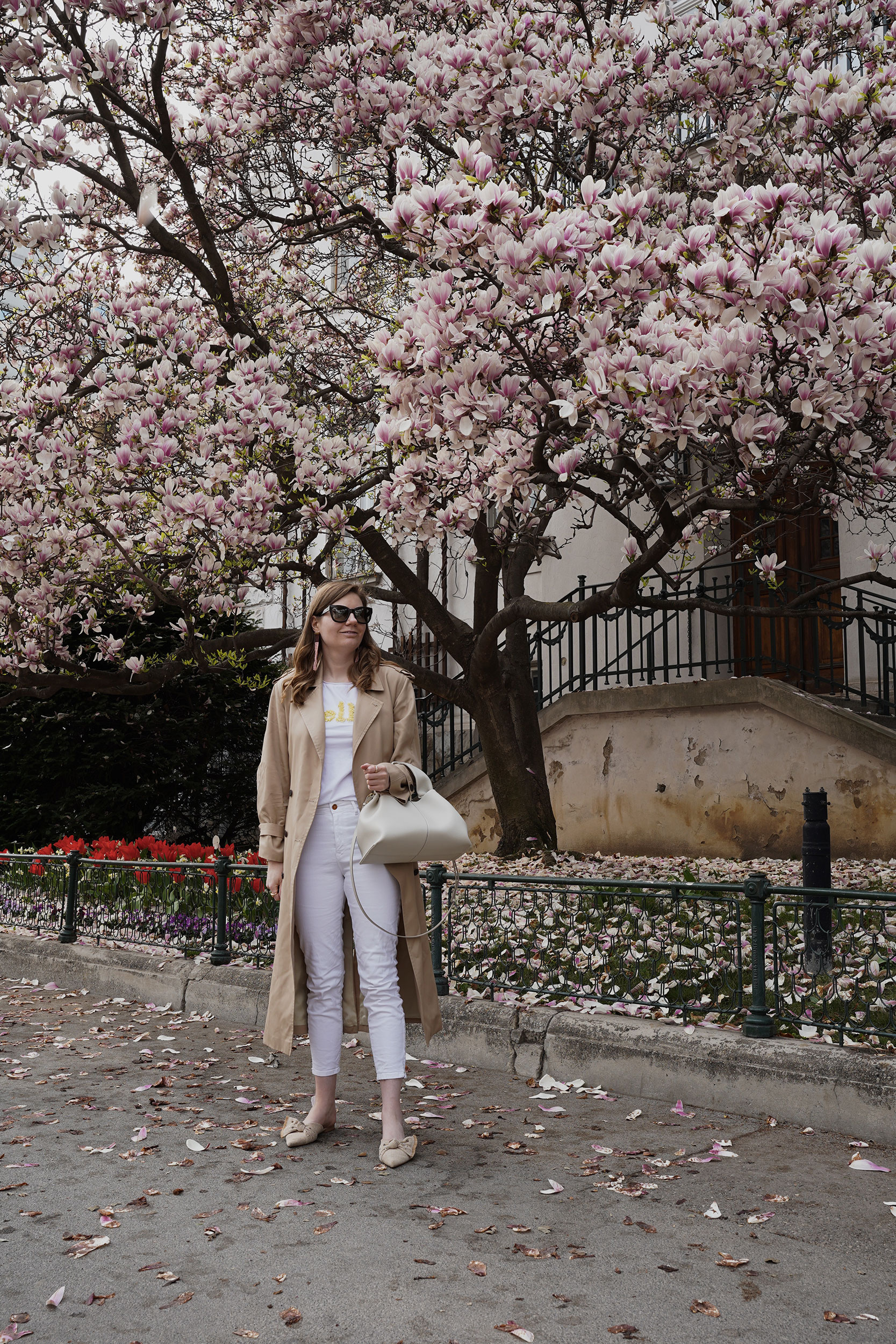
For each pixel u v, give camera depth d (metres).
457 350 5.09
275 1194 3.44
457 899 6.18
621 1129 4.18
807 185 6.93
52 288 9.32
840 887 7.49
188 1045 5.83
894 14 8.24
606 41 7.70
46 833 12.52
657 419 4.45
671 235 6.17
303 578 9.14
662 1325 2.55
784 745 9.79
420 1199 3.38
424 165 8.17
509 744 10.03
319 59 7.86
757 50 7.67
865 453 5.59
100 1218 3.24
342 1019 4.11
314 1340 2.49
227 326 8.59
